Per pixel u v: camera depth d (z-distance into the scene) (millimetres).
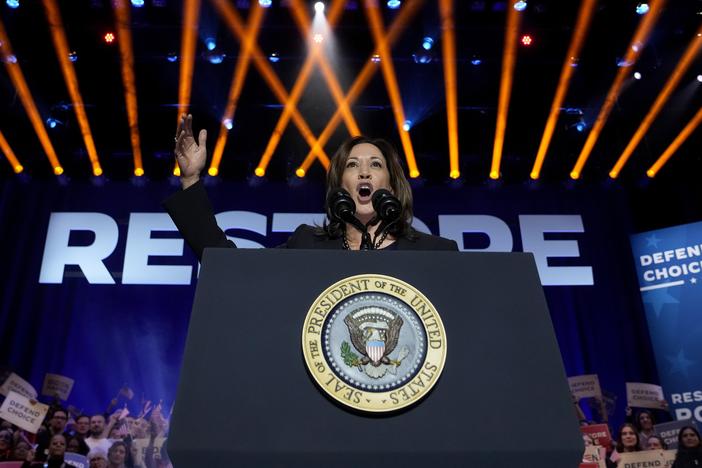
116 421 6211
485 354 917
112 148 7945
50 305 6805
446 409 862
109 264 7047
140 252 7129
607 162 8047
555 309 7121
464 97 8125
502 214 7691
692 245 7297
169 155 7914
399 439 832
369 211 1928
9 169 7566
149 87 7879
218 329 917
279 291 960
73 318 6723
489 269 1007
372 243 1426
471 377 893
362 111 8164
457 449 829
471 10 7371
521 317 959
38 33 7289
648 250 7418
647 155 8023
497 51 7719
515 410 868
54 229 7258
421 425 846
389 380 870
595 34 7500
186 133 1527
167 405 6332
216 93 7914
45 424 6176
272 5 7359
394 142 8195
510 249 7461
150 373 6477
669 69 7727
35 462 5961
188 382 865
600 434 6363
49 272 6984
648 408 6527
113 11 7207
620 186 7887
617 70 7816
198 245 1371
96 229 7270
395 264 1000
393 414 851
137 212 7418
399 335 908
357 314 922
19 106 7766
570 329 6996
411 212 2059
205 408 844
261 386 867
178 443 815
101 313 6762
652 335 6914
